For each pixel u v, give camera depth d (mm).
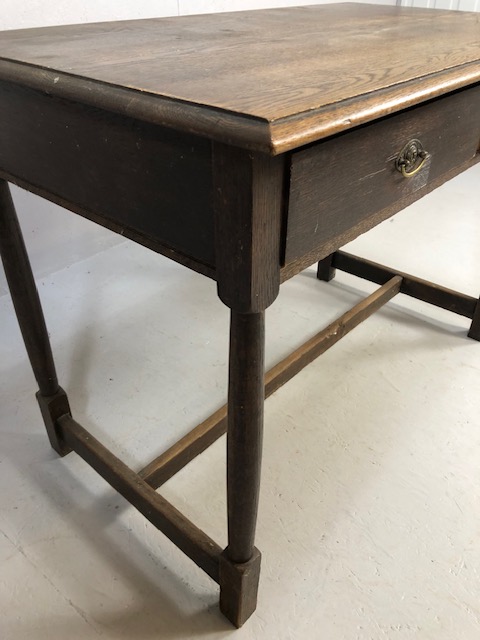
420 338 1458
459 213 2180
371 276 1574
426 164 713
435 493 1037
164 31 930
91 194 652
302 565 910
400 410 1224
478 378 1321
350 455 1109
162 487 1039
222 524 974
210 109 465
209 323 1506
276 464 1085
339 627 828
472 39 877
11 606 848
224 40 832
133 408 1216
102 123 576
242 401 614
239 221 492
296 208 520
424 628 829
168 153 524
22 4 1305
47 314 1518
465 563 919
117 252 1833
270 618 838
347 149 551
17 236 878
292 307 1581
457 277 1730
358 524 977
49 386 1021
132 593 870
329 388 1281
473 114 783
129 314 1532
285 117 447
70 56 691
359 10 1324
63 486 1040
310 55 715
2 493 1022
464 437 1158
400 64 664
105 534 957
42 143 679
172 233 576
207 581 892
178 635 817
